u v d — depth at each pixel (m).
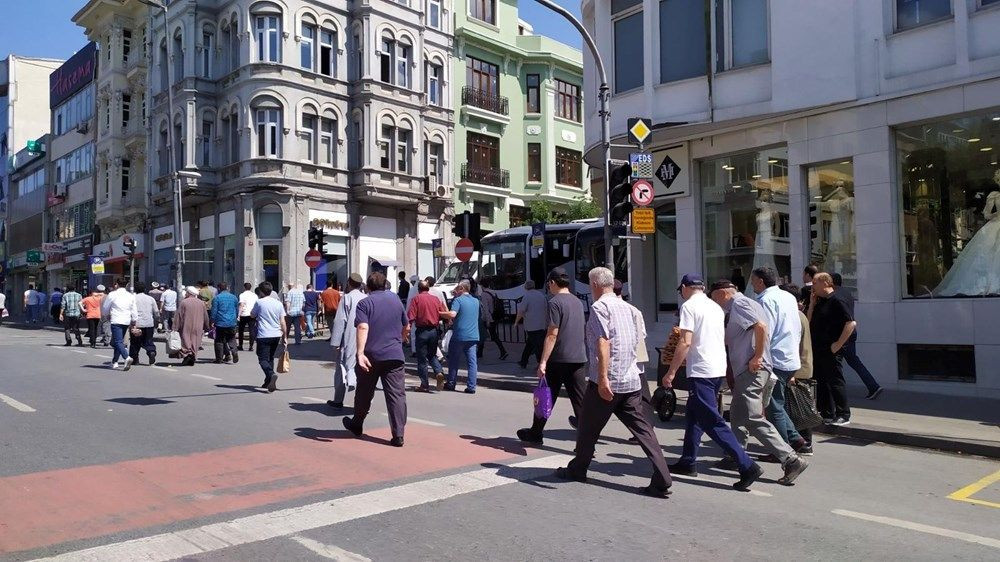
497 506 5.92
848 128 12.87
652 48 15.23
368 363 8.11
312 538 5.09
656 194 15.84
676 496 6.33
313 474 6.80
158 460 7.26
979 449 8.27
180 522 5.39
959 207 11.82
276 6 29.70
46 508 5.70
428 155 34.06
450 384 13.45
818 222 13.43
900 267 12.37
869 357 12.50
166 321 25.61
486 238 28.69
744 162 14.65
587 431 6.62
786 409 7.86
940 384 11.73
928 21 12.05
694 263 15.14
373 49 31.56
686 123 14.52
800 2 13.26
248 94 29.69
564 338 8.30
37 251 49.56
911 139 12.37
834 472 7.41
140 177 37.72
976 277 11.61
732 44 14.30
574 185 41.31
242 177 29.66
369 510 5.75
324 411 10.30
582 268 25.98
